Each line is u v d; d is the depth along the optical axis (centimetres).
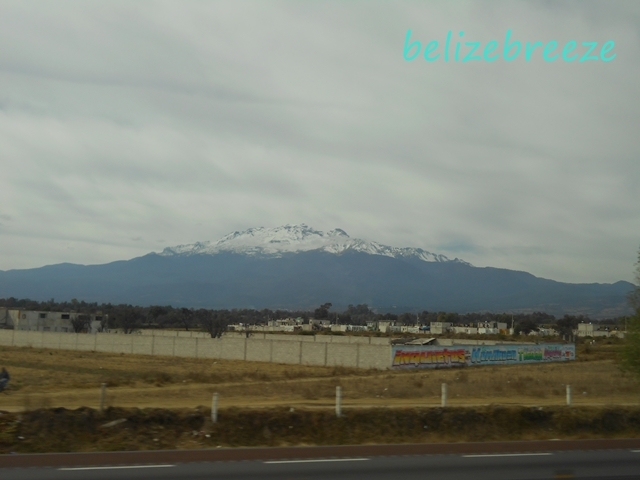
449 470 1623
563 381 4362
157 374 4681
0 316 13125
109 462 1698
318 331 15025
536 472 1608
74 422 1966
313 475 1541
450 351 6475
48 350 8625
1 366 5756
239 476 1522
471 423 2291
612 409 2472
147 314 18088
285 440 2073
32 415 1962
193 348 7906
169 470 1593
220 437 2033
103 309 19412
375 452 1862
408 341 9381
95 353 8312
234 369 6106
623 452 1942
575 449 2000
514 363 6888
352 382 4378
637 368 2494
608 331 15988
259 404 2809
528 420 2350
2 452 1781
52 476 1507
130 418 2044
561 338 13225
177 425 2067
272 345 7225
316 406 2697
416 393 3444
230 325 18125
